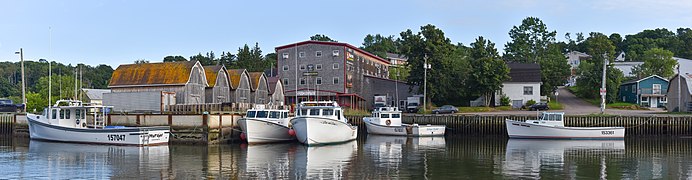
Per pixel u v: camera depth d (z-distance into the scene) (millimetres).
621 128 40031
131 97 43938
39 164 23844
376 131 45375
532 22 126875
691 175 21484
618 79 76625
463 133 45531
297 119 33312
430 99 66438
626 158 27156
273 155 27781
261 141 34844
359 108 72438
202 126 34469
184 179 19844
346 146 33750
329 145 34312
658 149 32031
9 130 44719
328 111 35969
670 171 22578
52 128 34812
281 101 69375
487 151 30688
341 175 21016
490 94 67312
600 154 29062
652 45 132125
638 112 57062
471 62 71000
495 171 22359
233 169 22422
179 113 35188
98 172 21531
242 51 97500
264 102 63625
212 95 52250
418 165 24156
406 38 72750
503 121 44469
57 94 83438
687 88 55562
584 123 43438
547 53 121938
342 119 37625
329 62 70875
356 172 21859
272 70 86750
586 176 21141
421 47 66438
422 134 43781
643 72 91562
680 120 42031
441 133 44719
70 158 26031
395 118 45719
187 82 48656
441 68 66438
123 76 51344
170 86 49156
